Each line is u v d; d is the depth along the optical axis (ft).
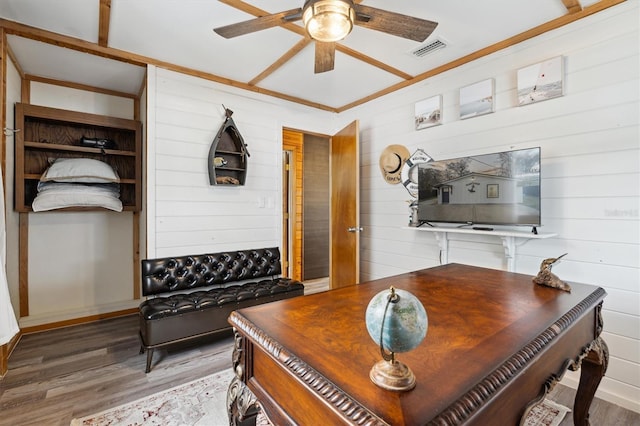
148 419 6.11
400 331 2.37
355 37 8.52
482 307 4.35
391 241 12.26
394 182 12.09
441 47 9.07
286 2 7.03
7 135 8.93
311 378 2.69
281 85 11.90
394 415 2.14
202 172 10.91
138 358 8.60
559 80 7.73
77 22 7.84
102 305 11.81
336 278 13.84
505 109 8.86
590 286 5.41
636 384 6.71
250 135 12.05
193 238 10.73
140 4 7.11
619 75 6.95
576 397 5.65
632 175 6.80
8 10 7.36
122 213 12.25
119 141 12.23
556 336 3.54
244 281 11.34
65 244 11.19
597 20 7.23
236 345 4.06
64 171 10.16
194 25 7.96
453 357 2.93
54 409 6.38
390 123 12.25
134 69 10.37
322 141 18.07
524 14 7.51
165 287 9.51
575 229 7.57
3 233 7.36
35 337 9.98
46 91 10.91
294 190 16.97
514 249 8.48
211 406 6.53
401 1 6.97
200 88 10.85
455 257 10.10
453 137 10.14
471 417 2.25
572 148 7.62
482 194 8.75
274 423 3.29
